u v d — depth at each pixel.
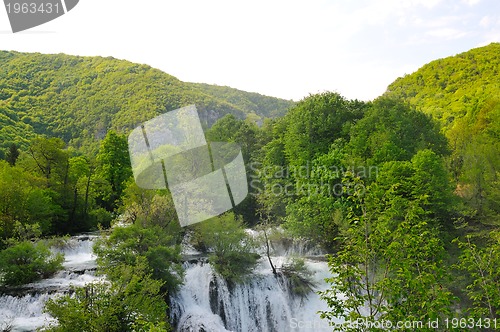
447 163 53.75
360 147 49.94
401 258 14.04
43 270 35.47
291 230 45.38
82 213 59.25
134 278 25.59
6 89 150.25
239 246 36.47
